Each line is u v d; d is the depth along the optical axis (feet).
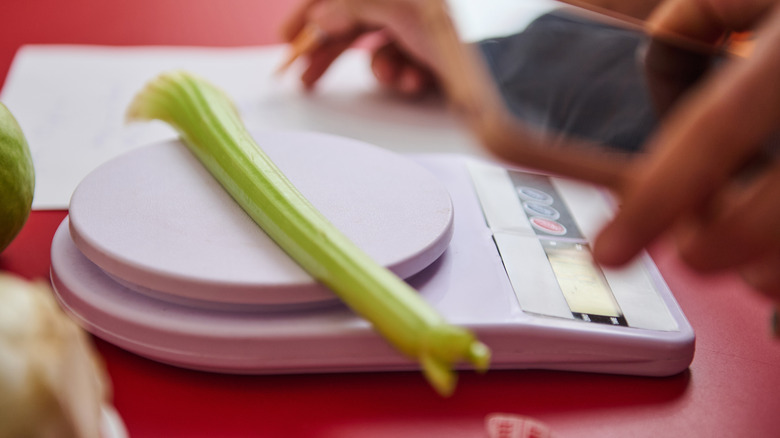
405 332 0.82
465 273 1.17
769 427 1.04
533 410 1.03
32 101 1.86
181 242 1.06
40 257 1.25
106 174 1.21
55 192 1.45
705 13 1.04
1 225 1.05
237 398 1.01
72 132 1.71
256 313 1.02
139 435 0.93
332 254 0.95
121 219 1.10
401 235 1.11
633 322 1.12
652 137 0.93
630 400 1.07
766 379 1.14
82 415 0.71
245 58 2.28
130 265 1.01
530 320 1.07
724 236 0.83
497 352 1.06
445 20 0.83
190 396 1.00
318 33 2.02
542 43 1.17
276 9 2.82
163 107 1.39
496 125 0.76
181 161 1.28
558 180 1.53
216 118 1.27
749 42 1.01
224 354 1.00
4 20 2.44
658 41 1.08
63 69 2.08
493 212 1.37
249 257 1.03
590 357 1.09
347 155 1.34
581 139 0.83
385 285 0.88
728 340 1.23
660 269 1.43
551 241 1.31
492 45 0.91
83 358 0.73
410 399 1.03
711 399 1.08
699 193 0.79
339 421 0.98
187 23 2.60
